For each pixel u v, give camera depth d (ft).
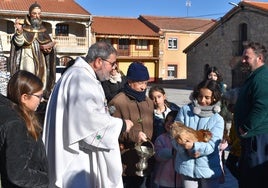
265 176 14.62
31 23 20.27
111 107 15.02
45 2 136.05
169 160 15.88
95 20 155.02
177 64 165.78
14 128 9.39
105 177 12.76
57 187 12.49
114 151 12.66
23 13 127.85
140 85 15.29
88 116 12.14
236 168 17.40
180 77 166.61
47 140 12.81
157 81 160.66
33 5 20.36
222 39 117.29
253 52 14.76
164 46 162.50
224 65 116.67
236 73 111.96
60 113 12.54
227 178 22.58
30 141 9.69
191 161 14.16
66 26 137.28
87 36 136.87
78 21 135.33
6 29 130.31
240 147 16.92
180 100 84.74
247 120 14.47
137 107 15.26
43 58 20.40
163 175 15.97
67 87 12.57
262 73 14.39
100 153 12.75
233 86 113.09
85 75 12.60
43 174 9.96
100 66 13.03
